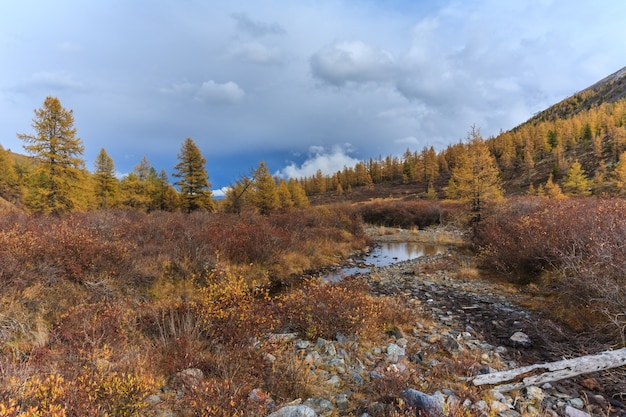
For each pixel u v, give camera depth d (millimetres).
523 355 5531
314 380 4348
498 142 96250
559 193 43594
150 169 57531
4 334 4703
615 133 69625
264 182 32156
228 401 3314
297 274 13320
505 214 17672
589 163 69750
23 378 3064
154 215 19891
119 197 37688
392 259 17500
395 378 4086
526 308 7922
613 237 6840
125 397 3150
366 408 3689
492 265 12312
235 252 12625
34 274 6555
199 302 6156
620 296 5559
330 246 18906
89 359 3857
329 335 5867
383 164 108562
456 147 95500
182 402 3500
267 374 4270
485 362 5234
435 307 8578
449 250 19047
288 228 19359
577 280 6535
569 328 6359
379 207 40312
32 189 22719
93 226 11414
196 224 16016
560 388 4379
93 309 5617
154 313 5895
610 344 5340
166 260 10102
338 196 88438
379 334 6129
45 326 5309
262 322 5590
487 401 4008
